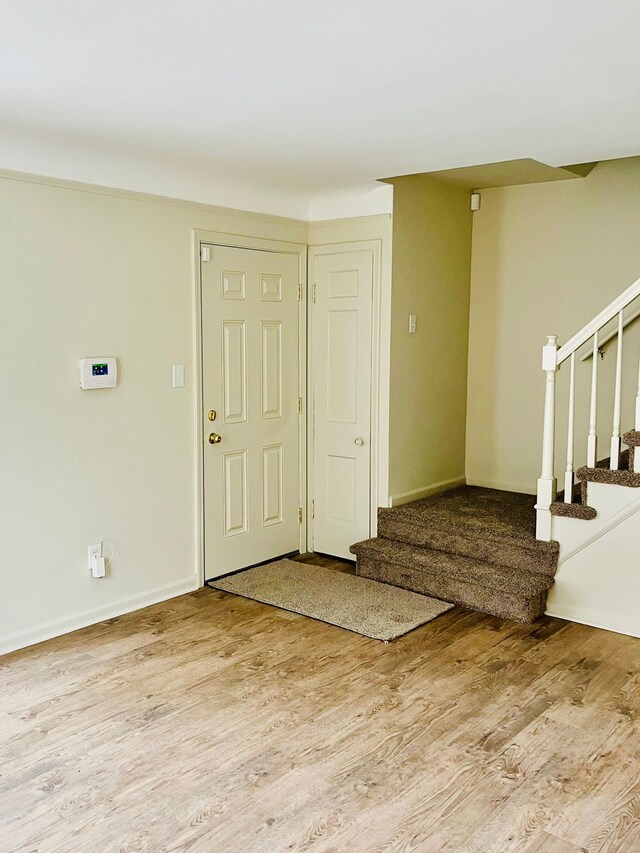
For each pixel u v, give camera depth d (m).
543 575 3.87
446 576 4.06
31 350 3.36
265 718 2.86
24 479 3.39
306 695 3.04
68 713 2.88
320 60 2.28
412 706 2.95
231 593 4.20
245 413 4.45
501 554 3.98
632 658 3.39
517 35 2.08
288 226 4.58
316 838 2.19
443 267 4.85
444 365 4.97
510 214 4.93
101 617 3.79
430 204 4.66
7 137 3.17
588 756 2.61
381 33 2.06
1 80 2.47
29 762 2.56
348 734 2.75
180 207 3.93
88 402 3.62
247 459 4.50
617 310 3.58
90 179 3.51
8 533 3.36
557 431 4.86
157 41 2.12
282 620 3.82
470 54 2.23
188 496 4.18
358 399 4.62
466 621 3.83
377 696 3.03
